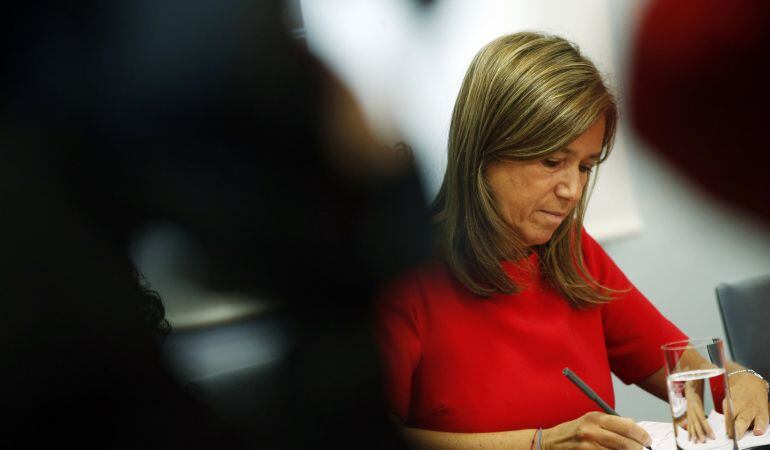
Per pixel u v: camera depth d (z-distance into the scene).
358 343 2.21
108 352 2.11
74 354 2.06
